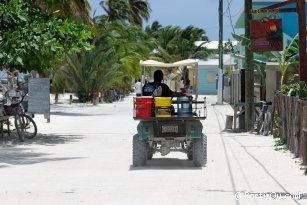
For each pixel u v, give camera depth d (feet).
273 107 74.38
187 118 46.62
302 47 65.67
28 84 85.10
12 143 67.97
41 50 64.03
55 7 88.33
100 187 38.60
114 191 37.09
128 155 56.85
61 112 131.85
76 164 50.31
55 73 166.61
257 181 41.11
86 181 41.09
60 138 74.18
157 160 52.70
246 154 57.00
